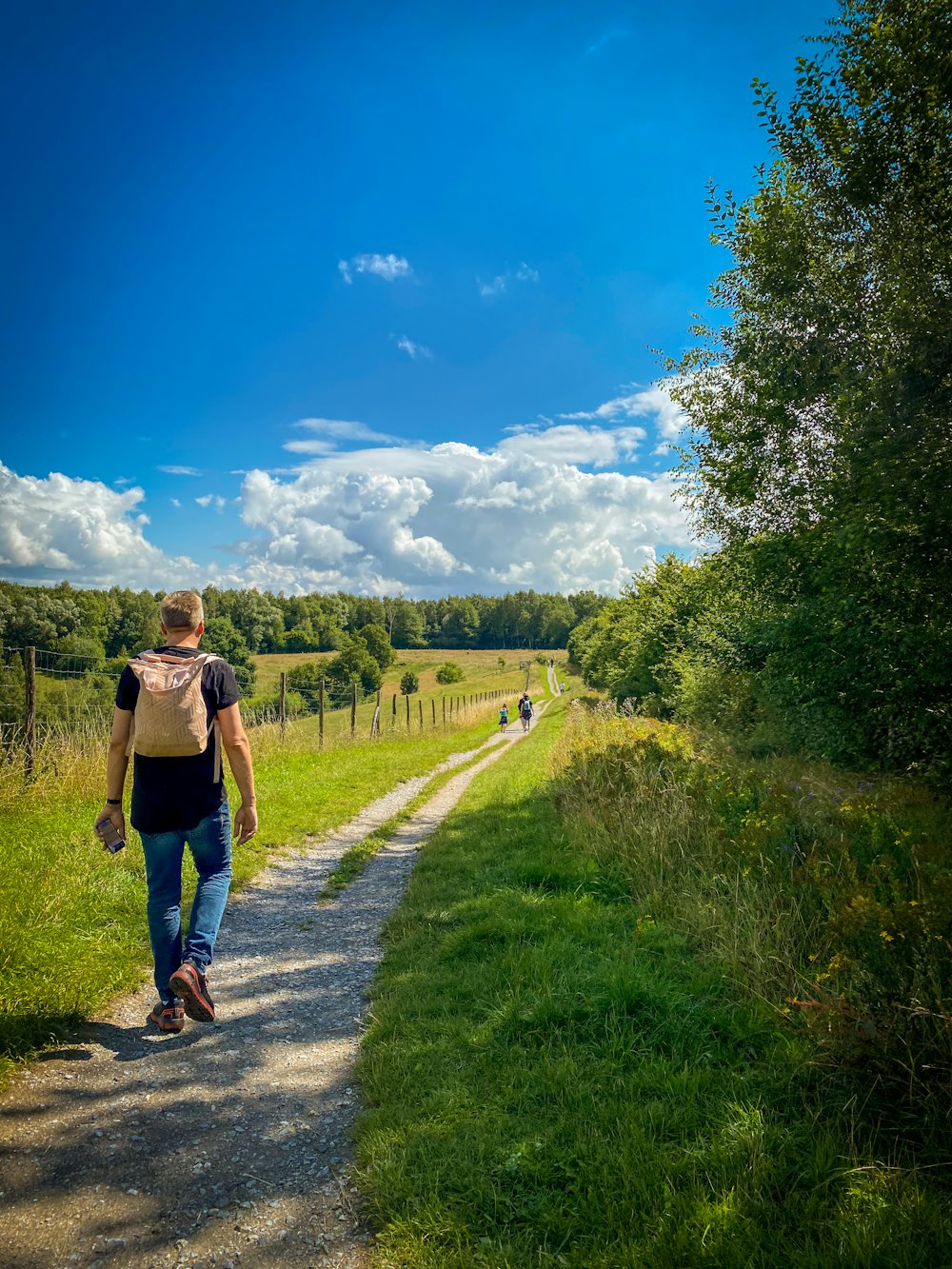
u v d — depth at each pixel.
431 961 4.73
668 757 8.74
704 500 10.84
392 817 11.17
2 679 16.17
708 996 3.85
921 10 6.93
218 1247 2.28
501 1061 3.37
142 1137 2.85
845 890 4.07
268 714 18.83
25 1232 2.30
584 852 6.84
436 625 196.50
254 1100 3.17
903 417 6.71
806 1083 3.10
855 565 7.41
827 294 8.22
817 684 8.29
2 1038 3.39
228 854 3.89
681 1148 2.69
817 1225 2.30
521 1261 2.21
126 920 5.13
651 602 21.91
